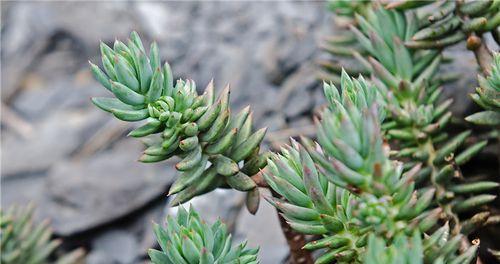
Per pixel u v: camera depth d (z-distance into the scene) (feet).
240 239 1.54
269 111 1.74
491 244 1.39
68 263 1.56
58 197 1.73
